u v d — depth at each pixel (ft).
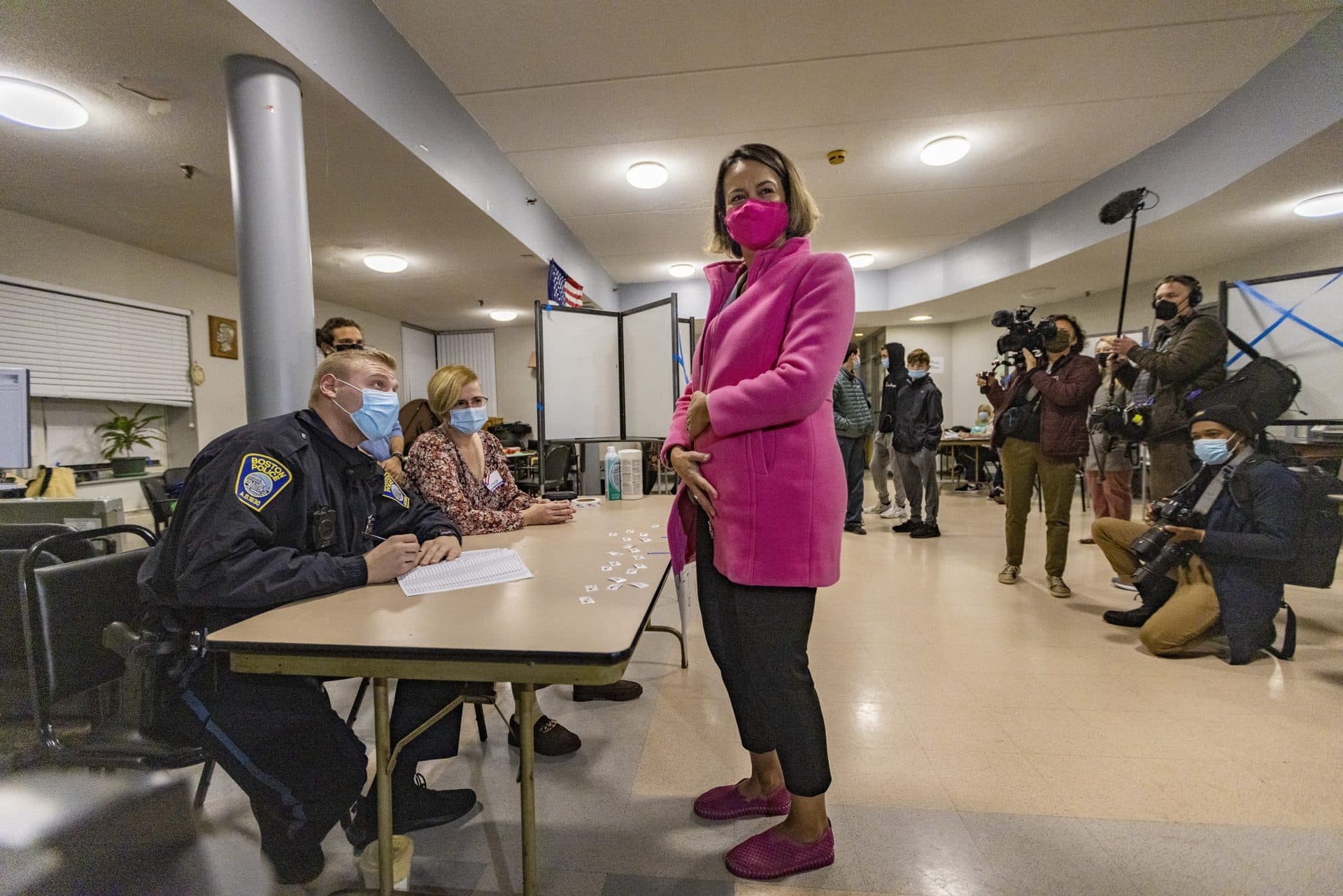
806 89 9.92
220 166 8.54
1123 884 3.45
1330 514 6.27
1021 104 10.68
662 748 5.17
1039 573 10.67
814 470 3.14
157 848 3.90
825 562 3.17
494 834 4.09
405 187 9.57
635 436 10.37
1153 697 5.78
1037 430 9.48
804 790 3.43
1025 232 16.75
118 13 5.34
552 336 9.92
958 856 3.72
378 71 7.56
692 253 19.16
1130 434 8.79
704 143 11.67
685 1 7.80
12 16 5.36
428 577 3.54
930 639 7.50
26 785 4.49
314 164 8.65
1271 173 10.28
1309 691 5.82
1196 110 11.05
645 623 2.77
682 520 3.76
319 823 3.36
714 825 4.12
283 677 3.39
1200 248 14.80
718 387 3.39
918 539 13.74
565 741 5.08
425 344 23.49
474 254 13.53
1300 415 8.54
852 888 3.48
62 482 8.52
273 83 6.07
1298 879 3.44
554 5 7.75
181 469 11.39
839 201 15.15
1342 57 8.54
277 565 3.06
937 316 24.41
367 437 3.93
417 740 3.74
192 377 13.66
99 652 3.89
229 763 3.24
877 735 5.19
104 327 11.85
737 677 3.87
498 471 6.26
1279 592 6.48
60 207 10.05
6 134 7.52
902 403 14.06
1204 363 7.88
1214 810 4.08
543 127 10.88
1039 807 4.17
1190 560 6.95
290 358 6.06
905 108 10.66
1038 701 5.77
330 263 13.92
